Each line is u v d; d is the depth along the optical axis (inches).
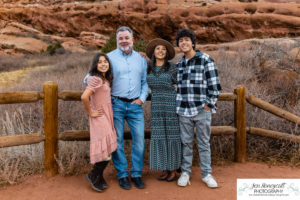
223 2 665.6
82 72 322.3
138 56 120.3
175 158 117.8
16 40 1069.8
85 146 148.0
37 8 1192.2
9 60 784.3
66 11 1104.2
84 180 122.1
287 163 144.2
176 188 115.3
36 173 127.8
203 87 113.9
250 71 239.9
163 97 117.3
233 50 340.5
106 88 108.3
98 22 1013.8
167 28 767.7
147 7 818.2
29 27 1186.0
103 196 107.3
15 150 138.7
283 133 152.7
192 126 118.8
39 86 267.7
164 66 118.8
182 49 115.6
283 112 150.5
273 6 569.6
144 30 828.6
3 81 471.5
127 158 149.0
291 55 231.3
